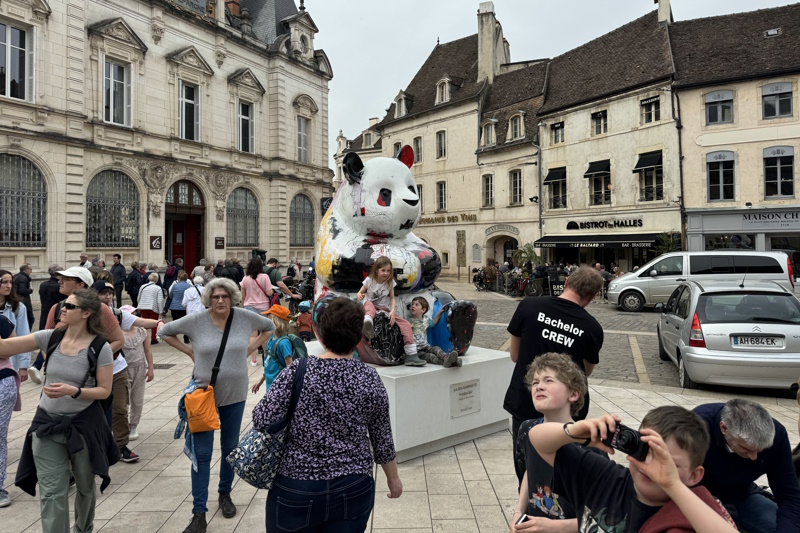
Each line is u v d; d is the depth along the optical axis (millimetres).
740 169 21703
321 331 2484
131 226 20531
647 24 26562
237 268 18484
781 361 6594
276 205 27266
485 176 32812
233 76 24781
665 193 23266
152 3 21031
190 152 22797
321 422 2307
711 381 6977
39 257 17344
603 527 1807
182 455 5102
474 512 3846
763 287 7449
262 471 2309
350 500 2279
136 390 5473
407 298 5422
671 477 1589
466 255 33969
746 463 2432
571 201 27344
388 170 5355
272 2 28375
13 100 16375
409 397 4781
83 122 18516
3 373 4133
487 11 34125
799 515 2330
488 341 11711
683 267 16719
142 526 3727
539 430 1988
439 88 35688
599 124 26234
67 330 3348
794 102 20719
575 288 3305
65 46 17781
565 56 30797
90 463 3283
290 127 28016
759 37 22547
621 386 7613
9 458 5086
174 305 11383
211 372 3902
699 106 22344
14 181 16703
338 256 5230
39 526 3771
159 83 21500
